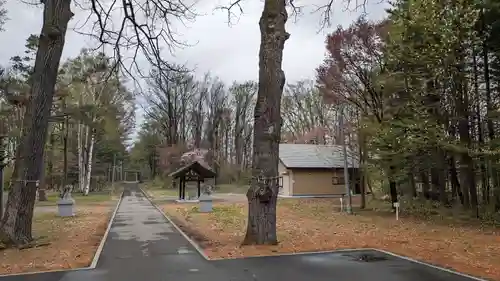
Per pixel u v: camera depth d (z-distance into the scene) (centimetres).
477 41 1556
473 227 1558
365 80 2216
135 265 856
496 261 880
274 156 1103
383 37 2059
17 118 3061
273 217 1105
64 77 3281
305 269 802
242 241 1153
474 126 1739
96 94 3597
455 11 1491
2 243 1080
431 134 1639
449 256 938
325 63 2727
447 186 2331
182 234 1366
